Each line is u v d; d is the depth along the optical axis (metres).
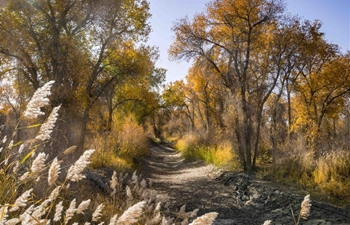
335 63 20.83
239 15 14.76
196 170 16.08
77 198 5.44
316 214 7.52
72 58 14.66
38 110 1.68
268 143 16.36
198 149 20.53
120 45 19.20
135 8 18.27
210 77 18.38
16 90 15.34
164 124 66.31
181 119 52.00
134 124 22.61
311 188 9.44
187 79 33.06
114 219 1.58
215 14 15.62
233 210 9.05
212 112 27.78
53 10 15.81
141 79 20.33
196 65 17.95
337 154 10.49
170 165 21.03
